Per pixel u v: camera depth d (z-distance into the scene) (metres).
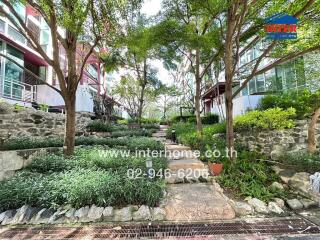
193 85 19.62
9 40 9.96
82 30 4.72
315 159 4.69
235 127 8.09
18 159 4.64
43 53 4.55
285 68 9.66
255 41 5.56
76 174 3.96
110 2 4.49
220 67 10.97
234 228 2.89
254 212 3.30
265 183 4.19
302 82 8.67
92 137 8.20
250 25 6.00
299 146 6.86
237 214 3.27
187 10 6.88
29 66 12.62
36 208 3.24
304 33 5.54
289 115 7.05
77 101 10.93
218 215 3.19
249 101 9.76
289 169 4.76
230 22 4.76
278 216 3.22
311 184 3.61
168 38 6.66
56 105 11.83
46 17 4.37
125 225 2.98
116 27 5.23
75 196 3.25
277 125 6.96
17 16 4.21
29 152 4.96
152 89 17.45
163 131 13.38
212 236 2.70
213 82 14.30
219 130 8.46
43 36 13.73
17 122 6.25
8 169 4.37
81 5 4.11
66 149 5.27
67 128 5.29
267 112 7.18
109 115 14.00
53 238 2.68
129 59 13.20
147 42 6.70
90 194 3.27
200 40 6.48
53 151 5.79
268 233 2.76
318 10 4.84
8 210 3.21
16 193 3.37
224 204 3.40
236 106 10.66
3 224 3.01
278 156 5.38
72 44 5.17
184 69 17.80
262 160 5.25
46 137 6.98
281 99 7.87
